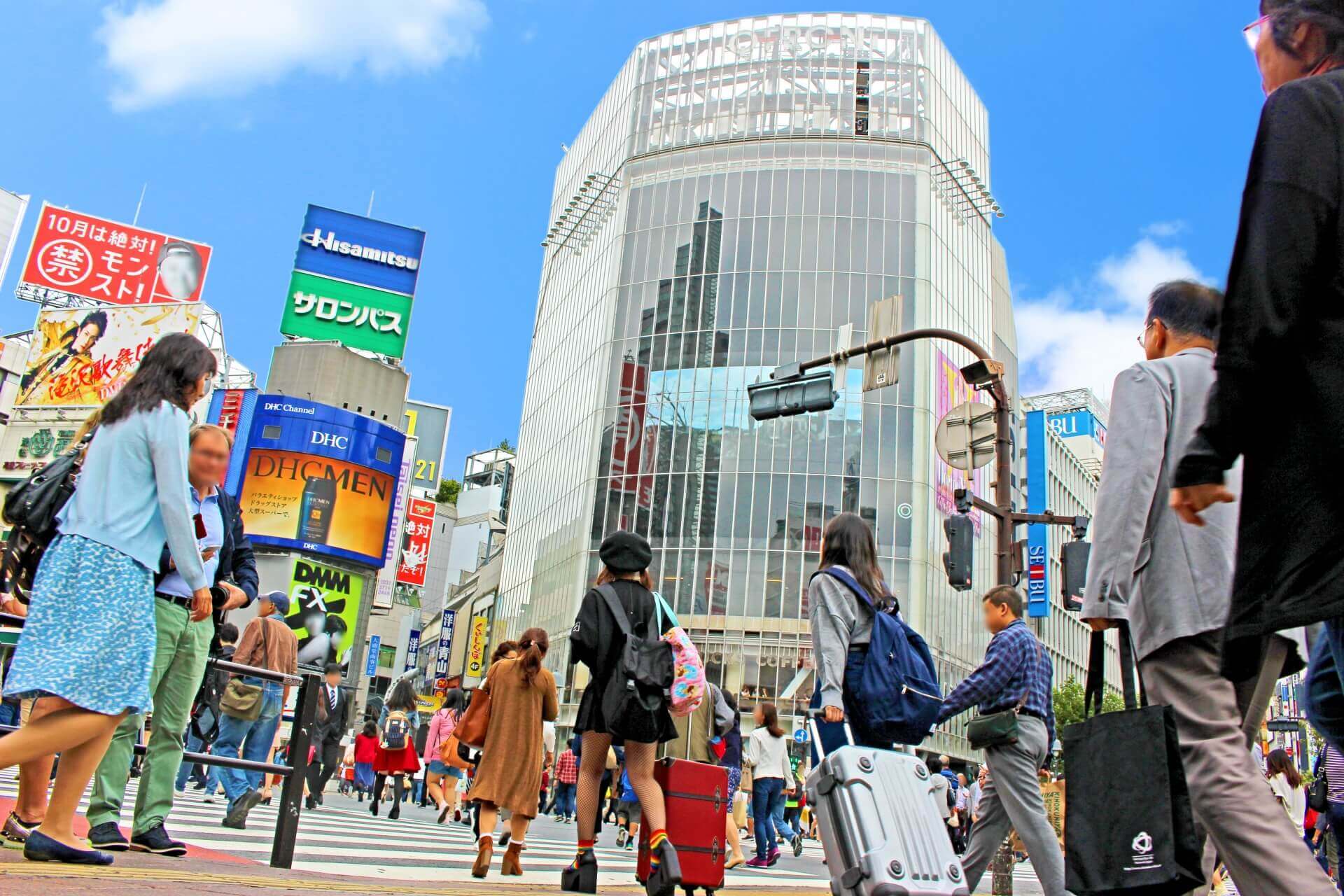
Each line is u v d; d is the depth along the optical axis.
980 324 53.28
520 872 6.29
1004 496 9.09
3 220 58.59
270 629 8.86
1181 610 2.80
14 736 3.44
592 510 47.66
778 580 43.94
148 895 2.94
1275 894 2.46
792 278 49.06
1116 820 2.77
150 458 3.87
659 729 4.79
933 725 4.24
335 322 50.44
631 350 50.09
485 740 6.20
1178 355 3.24
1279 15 2.38
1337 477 1.96
